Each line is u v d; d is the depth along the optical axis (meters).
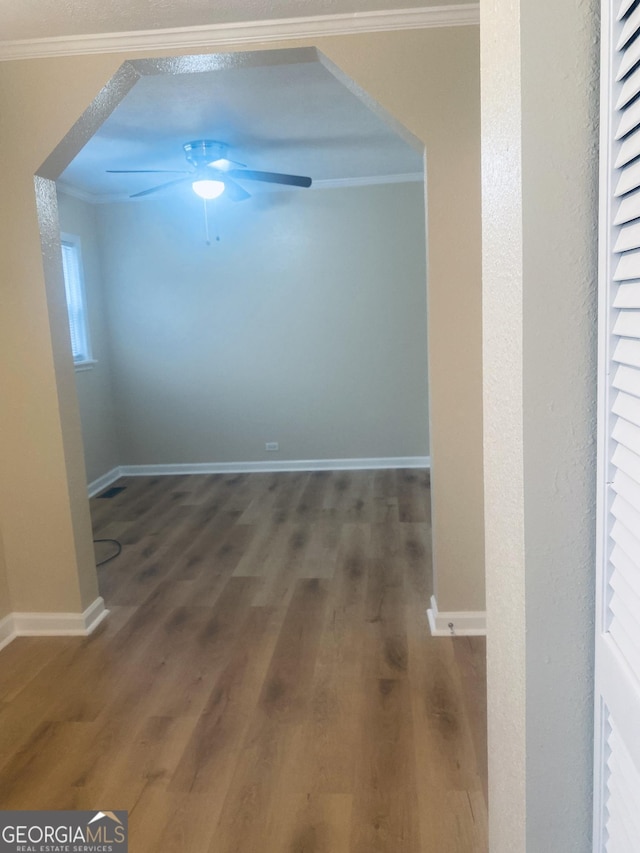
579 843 0.99
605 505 0.85
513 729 1.03
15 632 2.98
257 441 5.84
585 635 0.93
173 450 5.93
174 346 5.75
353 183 5.38
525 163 0.84
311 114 3.53
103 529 4.43
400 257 5.47
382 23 2.41
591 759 0.96
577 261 0.86
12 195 2.68
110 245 5.66
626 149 0.75
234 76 2.94
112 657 2.74
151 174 4.77
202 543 4.07
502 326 0.98
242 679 2.52
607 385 0.83
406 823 1.79
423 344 5.58
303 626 2.93
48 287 2.77
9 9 2.26
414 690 2.40
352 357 5.65
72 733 2.24
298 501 4.89
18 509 2.91
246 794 1.92
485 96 1.06
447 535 2.75
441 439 2.69
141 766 2.06
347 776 1.98
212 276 5.62
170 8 2.29
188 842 1.76
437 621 2.81
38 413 2.83
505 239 0.95
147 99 3.20
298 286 5.58
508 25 0.90
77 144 2.76
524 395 0.88
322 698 2.38
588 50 0.83
